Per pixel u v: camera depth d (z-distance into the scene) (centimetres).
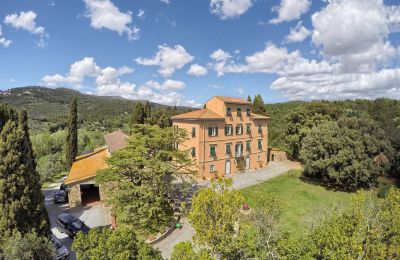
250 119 4603
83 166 3322
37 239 1353
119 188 2367
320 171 3825
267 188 3653
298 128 5150
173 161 2780
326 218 1720
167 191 2531
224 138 4178
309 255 1290
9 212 1448
